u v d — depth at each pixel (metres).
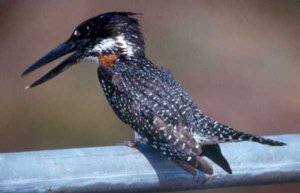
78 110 12.87
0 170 5.64
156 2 14.93
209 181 6.11
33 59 14.14
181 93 7.38
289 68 14.33
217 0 15.34
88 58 8.22
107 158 5.88
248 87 13.82
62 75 13.18
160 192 6.21
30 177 5.68
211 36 14.68
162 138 6.92
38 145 12.59
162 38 14.48
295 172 6.12
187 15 14.99
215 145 6.38
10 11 14.77
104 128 12.60
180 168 6.09
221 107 13.38
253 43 14.73
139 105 7.32
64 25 14.74
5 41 14.38
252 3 15.32
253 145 6.12
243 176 6.10
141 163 5.96
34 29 14.62
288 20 15.35
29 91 13.14
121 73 7.72
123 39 8.04
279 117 13.33
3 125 12.71
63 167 5.75
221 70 14.04
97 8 14.95
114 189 5.94
